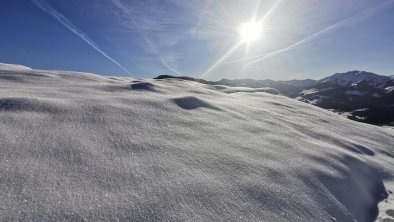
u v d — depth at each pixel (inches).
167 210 99.0
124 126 171.0
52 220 83.7
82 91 247.1
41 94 212.7
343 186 161.2
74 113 176.2
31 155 117.4
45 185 99.2
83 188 101.9
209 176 129.4
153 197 104.5
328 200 139.5
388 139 337.7
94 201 96.0
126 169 120.5
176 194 109.4
